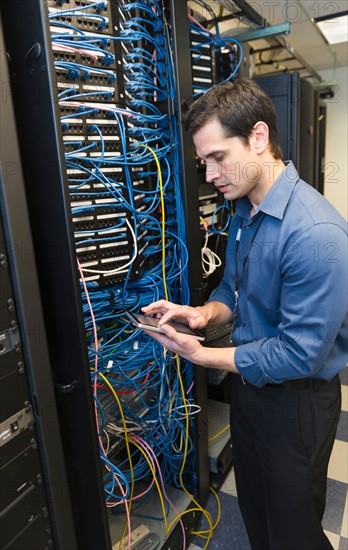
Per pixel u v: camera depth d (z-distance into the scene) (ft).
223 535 4.72
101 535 3.16
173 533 4.23
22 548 2.77
